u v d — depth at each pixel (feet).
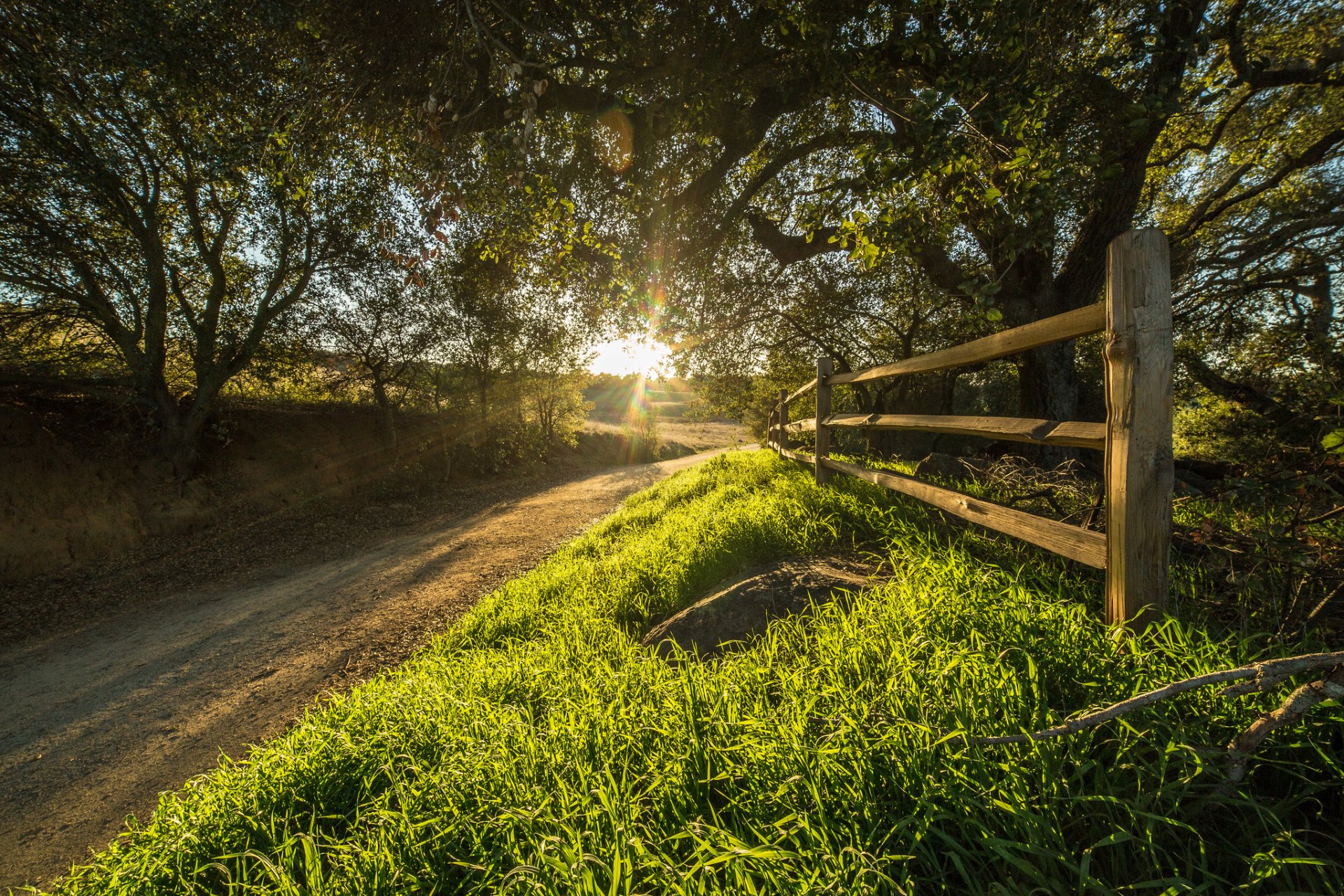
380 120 16.16
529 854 5.25
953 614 7.18
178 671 17.13
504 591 18.66
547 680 9.86
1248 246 24.06
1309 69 19.99
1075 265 22.89
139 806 11.14
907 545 10.51
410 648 16.80
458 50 13.93
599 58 17.85
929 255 25.00
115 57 18.99
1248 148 26.94
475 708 8.71
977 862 4.20
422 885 5.32
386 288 44.27
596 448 83.97
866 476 13.60
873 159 10.96
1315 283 22.86
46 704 15.87
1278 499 6.35
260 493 38.81
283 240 37.11
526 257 21.09
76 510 30.19
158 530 32.73
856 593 9.43
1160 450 5.67
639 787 6.09
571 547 23.63
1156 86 11.64
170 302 36.60
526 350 57.57
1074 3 11.09
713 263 31.76
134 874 6.78
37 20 21.63
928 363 11.04
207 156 15.55
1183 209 30.42
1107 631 6.10
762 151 26.61
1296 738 4.47
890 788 4.85
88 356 33.06
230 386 41.34
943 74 10.69
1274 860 3.53
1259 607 6.66
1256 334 23.72
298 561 29.71
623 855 4.76
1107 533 6.16
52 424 33.09
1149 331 5.62
